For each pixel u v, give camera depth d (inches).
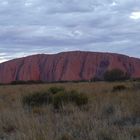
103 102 612.4
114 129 356.2
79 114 454.0
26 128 366.6
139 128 364.2
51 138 327.3
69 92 660.7
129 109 496.4
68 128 384.2
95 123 382.0
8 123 421.1
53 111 576.4
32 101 666.2
